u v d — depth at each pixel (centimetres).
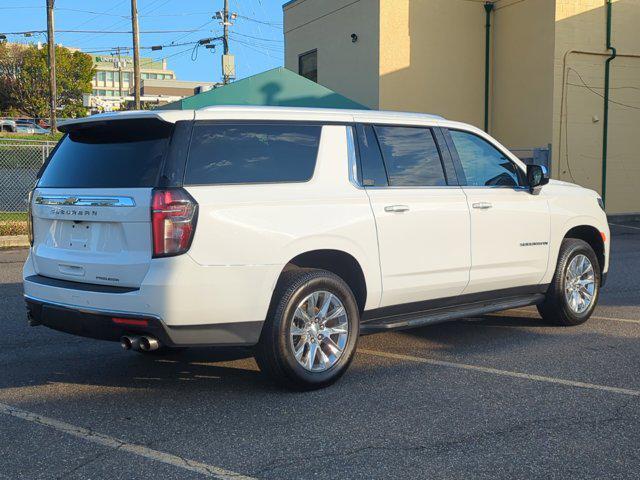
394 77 2038
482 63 2162
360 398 510
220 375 572
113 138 515
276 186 508
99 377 569
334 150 548
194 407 493
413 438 433
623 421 461
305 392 525
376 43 2027
